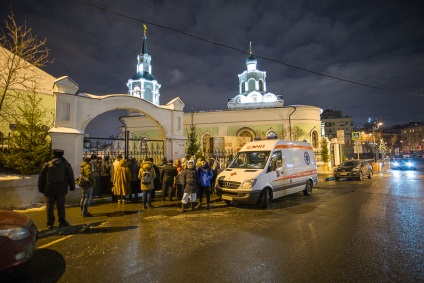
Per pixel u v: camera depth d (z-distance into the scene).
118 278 3.87
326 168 26.34
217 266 4.23
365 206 8.80
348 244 5.13
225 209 8.65
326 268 4.08
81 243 5.45
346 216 7.43
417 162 47.44
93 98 10.10
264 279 3.76
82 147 9.69
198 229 6.34
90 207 8.74
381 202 9.45
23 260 3.77
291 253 4.71
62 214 6.26
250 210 8.46
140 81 42.59
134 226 6.64
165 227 6.54
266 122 29.77
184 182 8.34
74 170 9.29
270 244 5.21
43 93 14.15
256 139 11.35
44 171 6.15
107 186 10.37
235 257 4.58
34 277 3.95
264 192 8.70
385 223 6.59
